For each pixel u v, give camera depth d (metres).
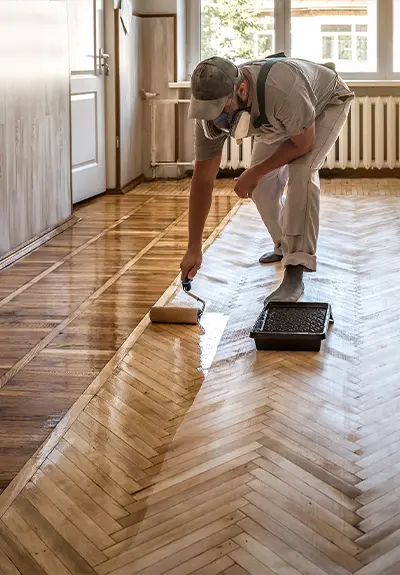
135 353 2.85
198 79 2.72
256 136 3.39
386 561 1.60
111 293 3.63
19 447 2.12
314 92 3.30
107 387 2.53
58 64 5.20
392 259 4.18
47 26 4.97
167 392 2.49
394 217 5.41
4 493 1.89
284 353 2.83
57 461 2.04
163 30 7.26
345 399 2.42
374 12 7.37
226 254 4.36
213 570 1.58
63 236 4.95
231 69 2.77
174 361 2.76
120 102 6.62
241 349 2.88
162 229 5.13
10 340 2.99
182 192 6.73
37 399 2.44
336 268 4.00
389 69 7.41
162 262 4.22
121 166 6.70
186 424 2.25
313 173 3.36
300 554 1.62
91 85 6.23
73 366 2.72
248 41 7.48
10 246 4.36
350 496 1.85
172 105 7.33
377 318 3.19
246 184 3.16
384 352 2.81
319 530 1.71
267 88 2.92
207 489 1.89
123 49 6.66
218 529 1.72
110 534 1.71
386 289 3.60
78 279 3.89
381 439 2.14
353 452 2.07
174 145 7.41
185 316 3.16
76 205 6.09
